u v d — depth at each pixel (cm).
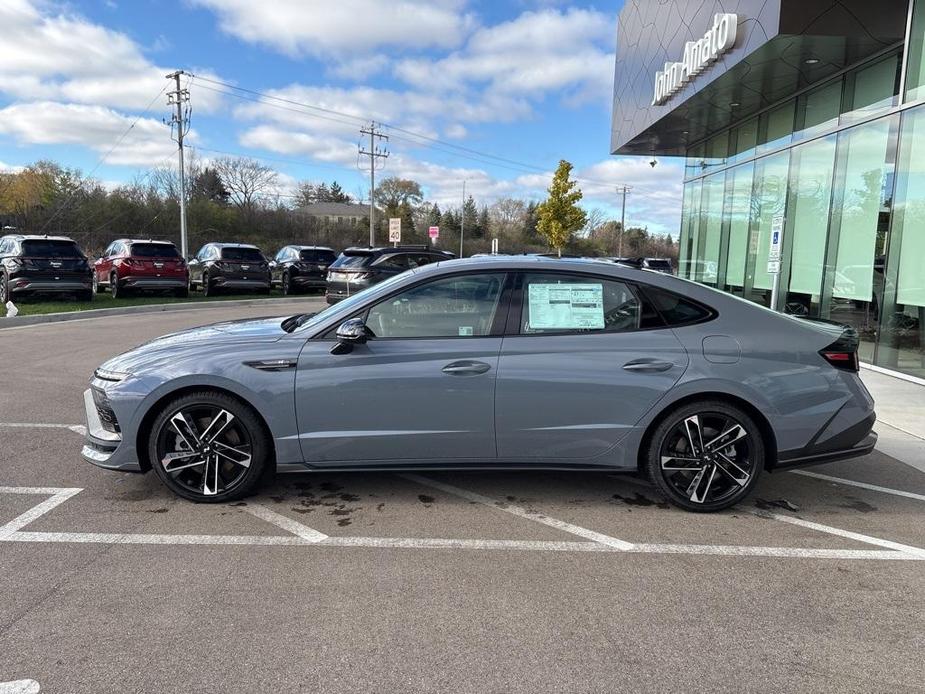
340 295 1370
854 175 1041
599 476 488
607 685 246
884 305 948
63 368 866
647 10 1502
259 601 303
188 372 395
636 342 403
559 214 4069
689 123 1480
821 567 347
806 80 1125
